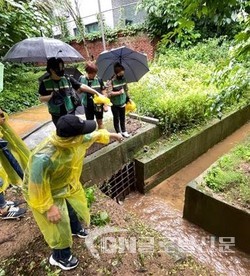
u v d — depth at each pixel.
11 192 3.23
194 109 5.26
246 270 2.83
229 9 1.94
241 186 3.22
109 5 12.40
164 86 6.10
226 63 2.58
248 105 6.40
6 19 6.54
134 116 5.13
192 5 1.88
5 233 2.63
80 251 2.40
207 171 3.61
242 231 2.97
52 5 10.74
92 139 1.97
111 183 4.18
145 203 4.20
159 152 4.49
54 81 3.00
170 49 9.33
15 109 6.30
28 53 3.38
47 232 1.98
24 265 2.29
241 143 4.39
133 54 4.05
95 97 3.45
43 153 1.69
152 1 9.35
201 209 3.34
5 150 2.45
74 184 2.05
